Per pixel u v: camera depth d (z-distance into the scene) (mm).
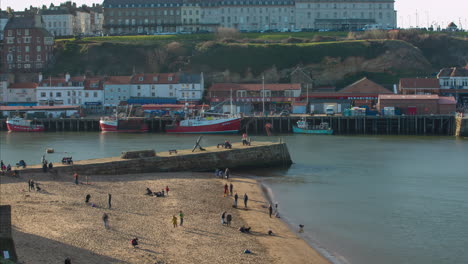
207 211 60562
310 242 52312
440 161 96062
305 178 82375
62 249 44844
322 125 144125
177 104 174500
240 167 90375
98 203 61406
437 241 52812
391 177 82375
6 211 39969
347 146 116375
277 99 173875
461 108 162250
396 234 54875
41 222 52312
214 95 179000
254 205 64750
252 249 48938
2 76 184000
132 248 46844
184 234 51781
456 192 72062
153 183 74312
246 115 156500
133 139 130000
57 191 65812
